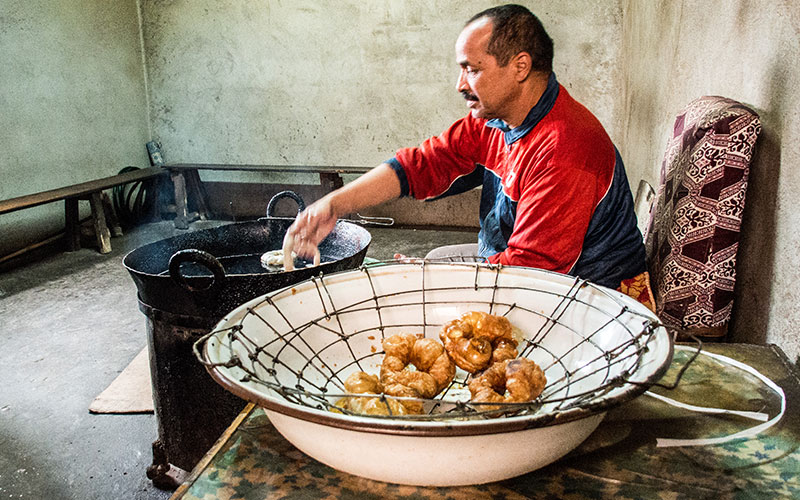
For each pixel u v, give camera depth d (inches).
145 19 246.2
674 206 64.6
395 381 38.5
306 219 64.9
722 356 45.7
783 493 31.3
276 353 40.2
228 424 70.0
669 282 64.5
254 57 238.2
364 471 30.7
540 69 64.3
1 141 195.6
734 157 58.9
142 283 65.1
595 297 42.6
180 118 253.3
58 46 213.3
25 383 117.6
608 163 66.3
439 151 77.5
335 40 228.2
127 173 229.0
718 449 34.9
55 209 216.4
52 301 160.9
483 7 211.3
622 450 35.1
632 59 169.2
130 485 88.0
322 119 237.9
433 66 221.3
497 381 37.6
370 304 46.2
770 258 60.3
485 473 29.8
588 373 39.2
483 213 80.0
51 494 86.7
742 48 73.2
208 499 31.8
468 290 46.4
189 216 248.4
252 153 249.1
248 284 60.1
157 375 71.4
